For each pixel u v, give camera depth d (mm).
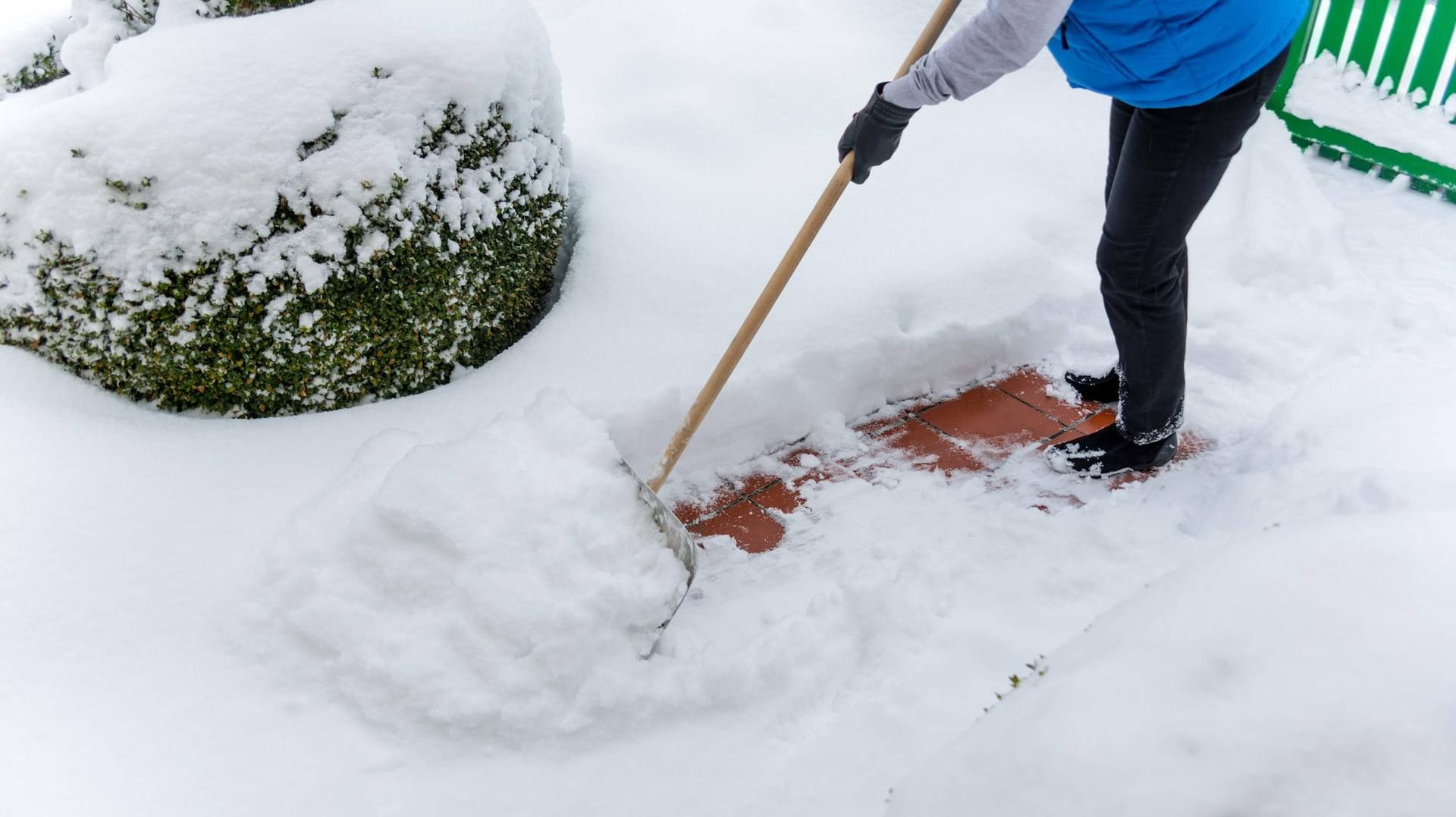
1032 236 3248
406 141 2270
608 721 1789
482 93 2385
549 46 2734
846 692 1884
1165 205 2082
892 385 2797
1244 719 1016
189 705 1724
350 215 2209
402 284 2328
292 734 1707
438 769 1696
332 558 1900
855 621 1988
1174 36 1845
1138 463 2471
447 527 1854
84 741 1631
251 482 2156
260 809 1590
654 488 2236
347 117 2225
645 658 1918
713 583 2193
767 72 3799
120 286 2131
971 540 2242
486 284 2535
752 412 2545
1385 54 3852
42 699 1683
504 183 2531
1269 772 959
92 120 2092
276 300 2209
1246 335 2902
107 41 2596
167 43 2244
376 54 2273
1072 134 3693
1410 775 906
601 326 2695
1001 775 1128
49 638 1777
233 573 1946
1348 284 3102
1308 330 2893
